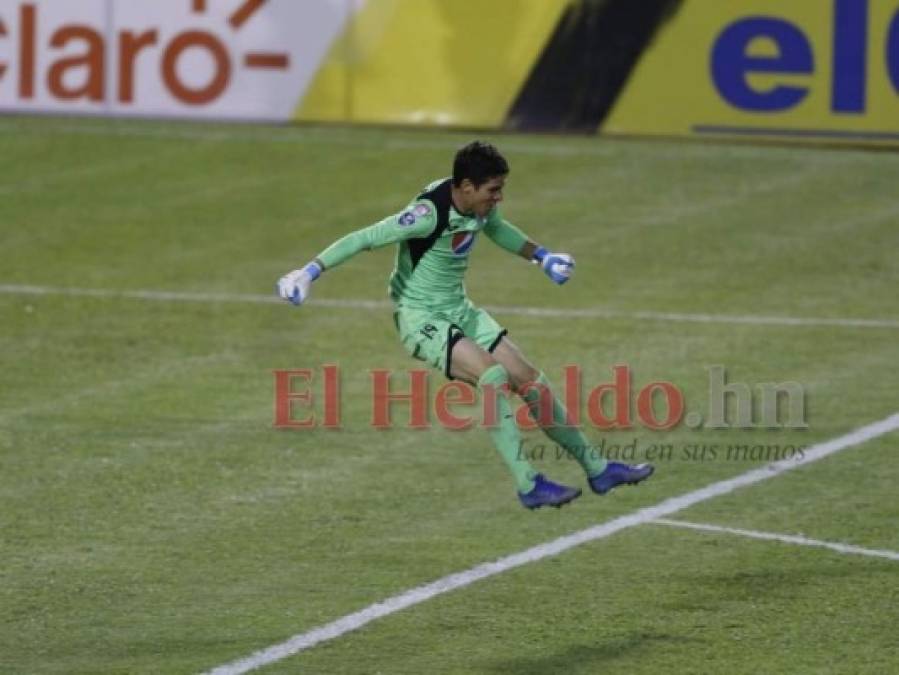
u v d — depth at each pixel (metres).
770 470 37.22
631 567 30.78
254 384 45.16
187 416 41.88
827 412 41.91
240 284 57.34
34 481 36.28
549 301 54.75
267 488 35.91
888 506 34.47
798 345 49.03
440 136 77.12
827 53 73.38
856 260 59.81
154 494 35.41
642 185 70.19
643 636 27.25
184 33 78.06
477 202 29.34
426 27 76.94
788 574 30.34
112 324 52.06
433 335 29.80
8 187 71.12
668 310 53.50
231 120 78.56
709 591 29.45
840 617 28.09
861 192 68.62
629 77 75.69
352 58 77.69
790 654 26.41
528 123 76.81
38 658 26.27
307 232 64.69
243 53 78.00
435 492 35.69
